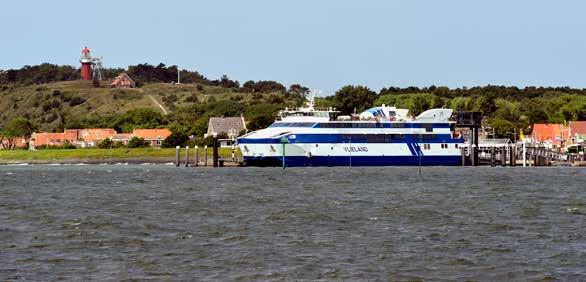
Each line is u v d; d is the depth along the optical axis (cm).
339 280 18612
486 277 18938
